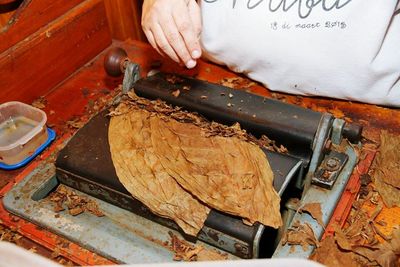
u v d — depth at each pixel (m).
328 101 0.69
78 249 0.52
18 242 0.54
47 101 0.75
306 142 0.51
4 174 0.63
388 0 0.57
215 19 0.68
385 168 0.57
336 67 0.63
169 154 0.52
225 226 0.46
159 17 0.57
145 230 0.52
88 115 0.71
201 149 0.52
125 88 0.63
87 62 0.82
